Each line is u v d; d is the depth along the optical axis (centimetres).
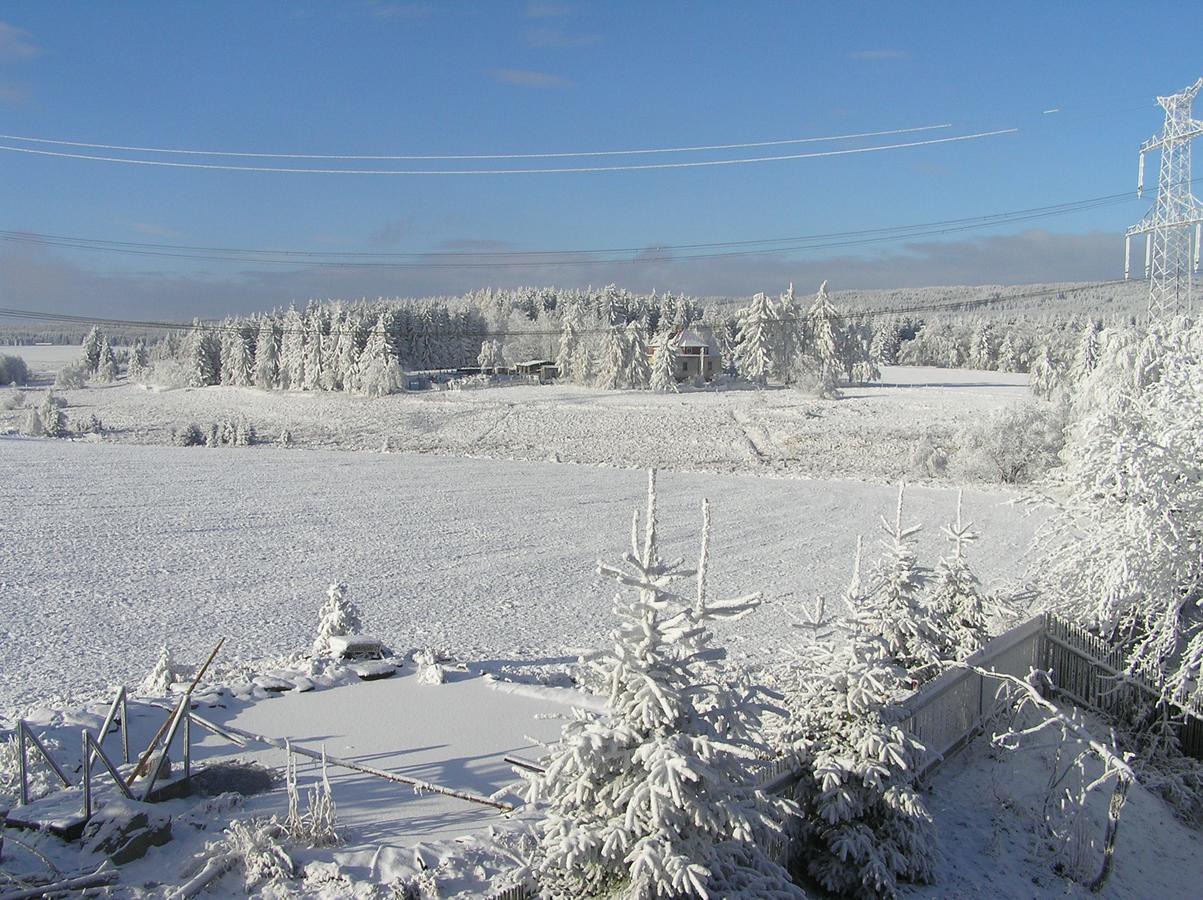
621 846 672
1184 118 3741
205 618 2102
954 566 1362
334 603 1584
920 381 10862
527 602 2370
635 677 686
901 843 932
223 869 750
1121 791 1068
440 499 4216
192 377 11850
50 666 1661
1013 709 1360
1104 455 1492
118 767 991
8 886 693
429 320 13238
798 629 1015
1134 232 3975
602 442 6844
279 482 4600
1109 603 1447
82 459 5222
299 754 1069
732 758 717
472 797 938
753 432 6888
